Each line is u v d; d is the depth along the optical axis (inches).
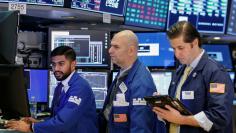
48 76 137.3
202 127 83.4
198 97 85.9
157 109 87.7
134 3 144.6
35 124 94.4
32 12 128.7
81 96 99.1
